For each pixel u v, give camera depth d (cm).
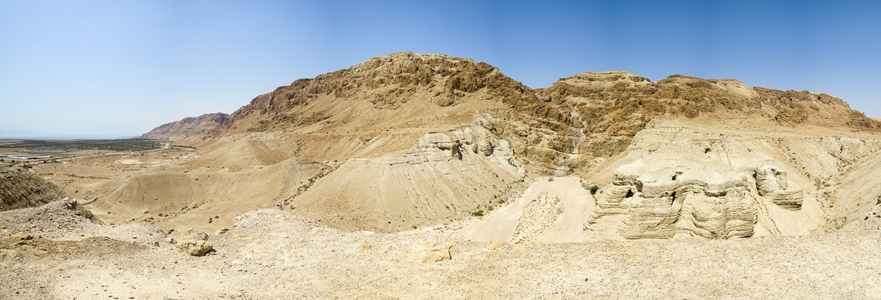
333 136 14800
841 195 5578
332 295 2305
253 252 3069
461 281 2362
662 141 9650
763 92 16688
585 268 2389
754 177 4991
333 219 7181
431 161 9525
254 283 2503
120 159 18412
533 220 5566
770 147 8150
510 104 14812
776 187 4775
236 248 3156
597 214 4088
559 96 16650
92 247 2722
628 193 4088
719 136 8644
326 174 9638
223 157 13700
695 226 3825
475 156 10981
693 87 15075
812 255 2381
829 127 12312
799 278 2128
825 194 5981
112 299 2142
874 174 5191
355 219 7306
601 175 9712
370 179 8425
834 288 2017
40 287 2148
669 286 2120
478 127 12562
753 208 4047
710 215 3788
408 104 17275
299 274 2631
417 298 2195
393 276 2508
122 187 9038
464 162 10231
